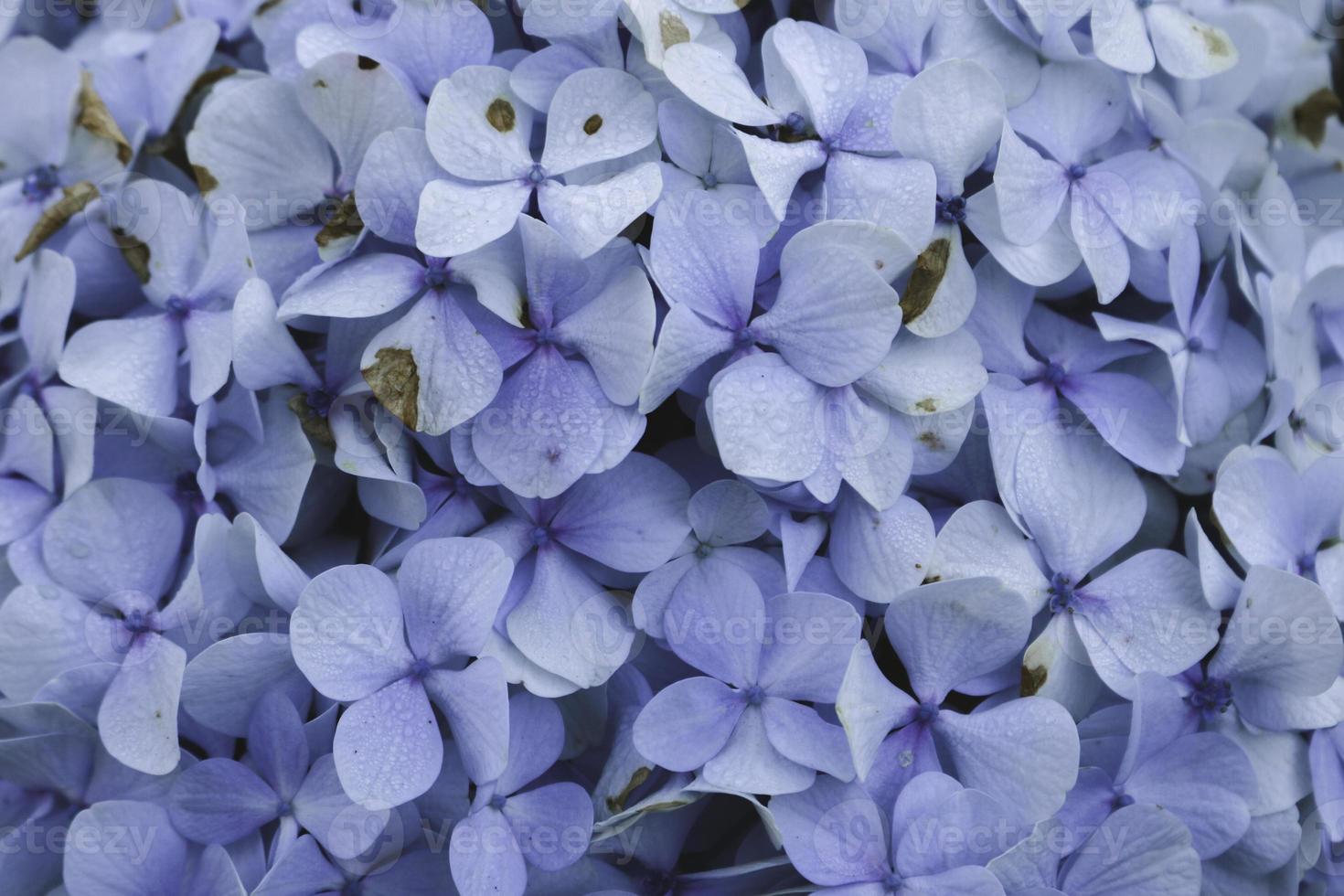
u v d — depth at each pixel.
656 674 0.46
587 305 0.44
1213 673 0.45
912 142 0.45
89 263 0.46
